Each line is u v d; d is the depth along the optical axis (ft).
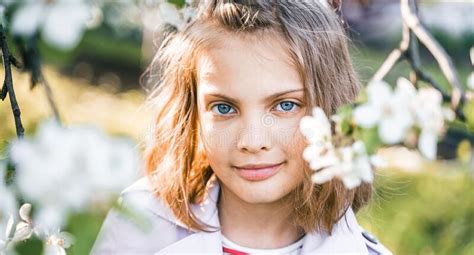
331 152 2.83
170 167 4.71
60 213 2.03
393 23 16.67
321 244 4.45
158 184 4.70
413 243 10.26
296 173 3.95
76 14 2.04
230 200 4.50
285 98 3.91
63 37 2.02
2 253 2.45
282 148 3.87
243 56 3.88
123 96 17.95
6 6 2.23
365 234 4.86
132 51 21.06
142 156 4.96
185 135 4.67
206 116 3.97
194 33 4.16
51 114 3.29
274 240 4.48
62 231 2.55
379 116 2.62
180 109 4.68
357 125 2.77
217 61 3.91
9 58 3.05
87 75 19.75
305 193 4.16
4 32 2.94
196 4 4.23
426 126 2.63
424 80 4.84
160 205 4.65
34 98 9.13
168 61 4.83
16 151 2.06
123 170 2.05
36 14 2.05
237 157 3.86
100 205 2.07
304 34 4.13
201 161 4.68
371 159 2.78
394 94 2.64
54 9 2.03
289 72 3.93
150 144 4.96
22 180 2.03
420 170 11.96
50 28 2.02
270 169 3.88
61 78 17.62
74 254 2.58
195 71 4.33
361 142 2.74
